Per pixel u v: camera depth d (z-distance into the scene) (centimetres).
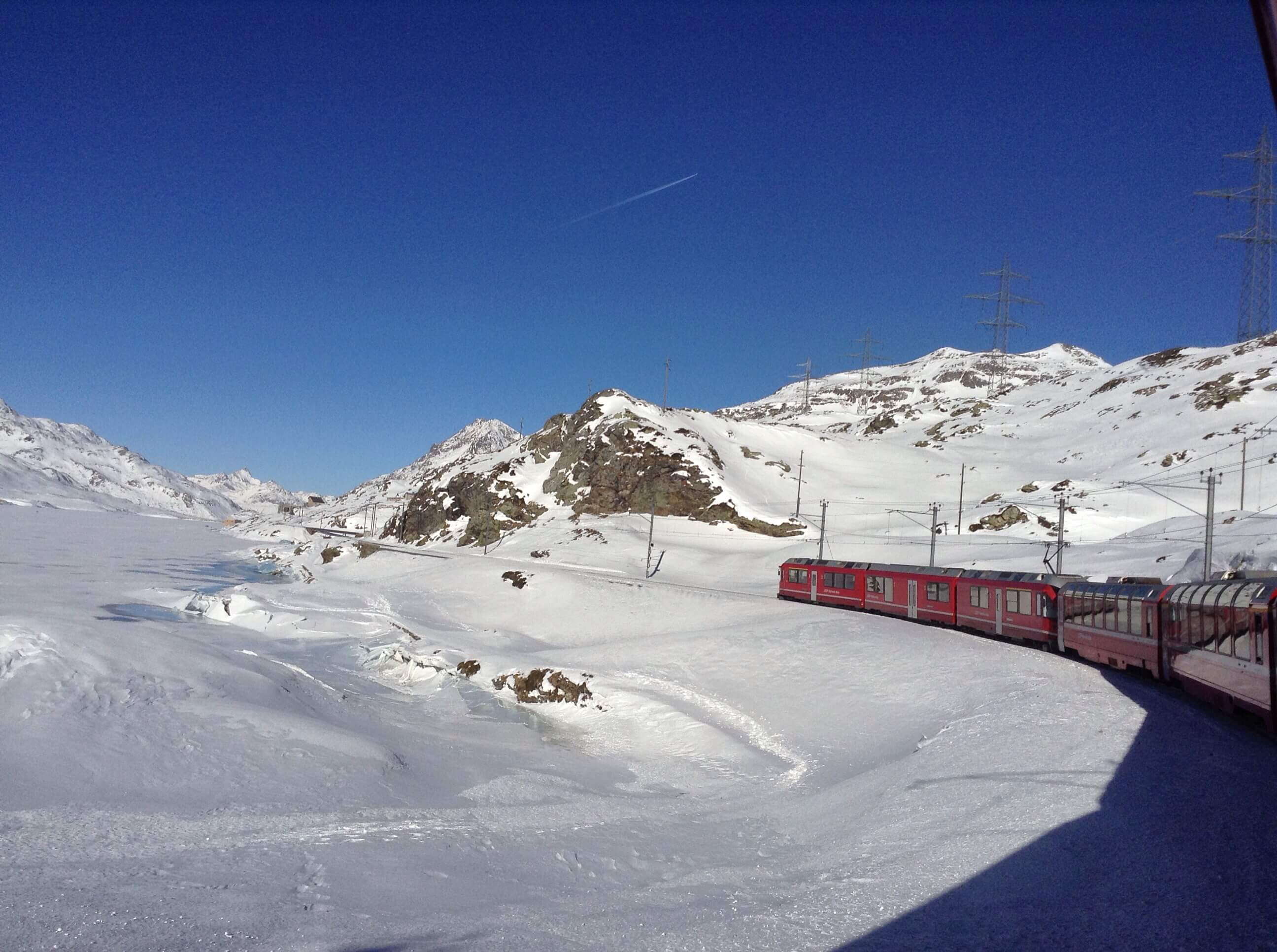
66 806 2106
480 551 12331
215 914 1405
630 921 1414
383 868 1731
